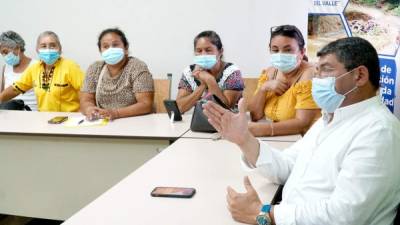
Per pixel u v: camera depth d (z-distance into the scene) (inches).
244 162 57.9
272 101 90.3
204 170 61.9
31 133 89.1
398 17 117.6
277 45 84.1
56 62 126.5
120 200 50.4
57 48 125.0
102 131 89.3
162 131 88.4
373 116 43.6
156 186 55.1
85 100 113.4
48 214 93.8
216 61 104.5
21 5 160.9
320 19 128.5
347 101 46.5
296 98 83.5
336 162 44.6
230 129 55.6
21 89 130.3
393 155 41.2
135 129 90.8
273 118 89.2
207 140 80.5
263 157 55.4
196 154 70.6
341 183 41.6
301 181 48.4
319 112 80.0
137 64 112.3
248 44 142.6
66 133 88.0
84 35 157.6
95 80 114.3
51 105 126.4
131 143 86.2
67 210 92.7
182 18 147.1
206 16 144.6
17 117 108.1
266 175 56.2
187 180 57.5
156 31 150.7
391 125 42.5
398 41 118.6
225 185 55.7
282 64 84.1
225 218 45.4
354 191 40.4
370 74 45.1
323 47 48.7
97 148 88.1
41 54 122.6
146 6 149.7
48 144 90.7
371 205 40.5
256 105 91.4
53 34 125.4
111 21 154.2
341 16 125.5
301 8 134.8
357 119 45.0
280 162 56.2
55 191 92.4
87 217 45.5
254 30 141.1
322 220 41.4
